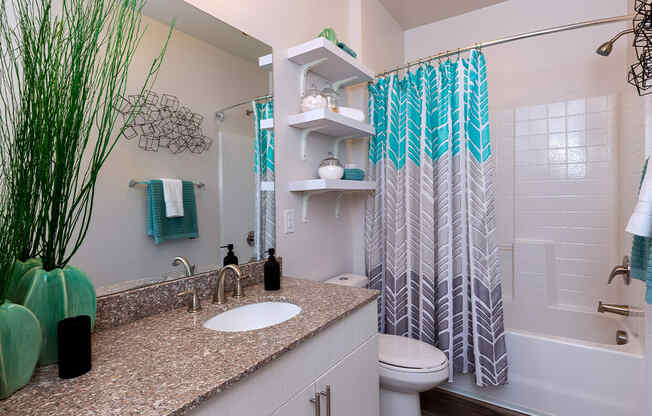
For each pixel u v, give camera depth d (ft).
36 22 2.35
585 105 7.70
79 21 2.31
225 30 4.25
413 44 9.43
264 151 4.84
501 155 8.59
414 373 4.57
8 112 2.21
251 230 4.62
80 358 2.15
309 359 2.94
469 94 5.79
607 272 7.52
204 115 3.97
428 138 6.19
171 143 3.60
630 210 6.64
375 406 4.11
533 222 8.27
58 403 1.85
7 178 2.14
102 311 2.93
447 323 5.90
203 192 3.96
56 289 2.33
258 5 4.76
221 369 2.21
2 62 2.23
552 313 7.78
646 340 4.80
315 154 5.96
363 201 7.22
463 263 5.95
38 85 2.14
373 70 7.61
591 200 7.68
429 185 6.15
